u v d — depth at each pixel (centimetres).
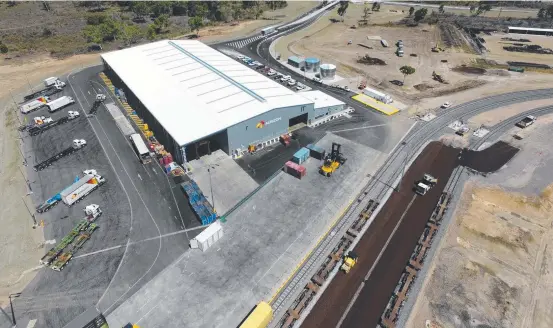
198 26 15850
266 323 4225
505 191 6359
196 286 4759
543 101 9556
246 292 4672
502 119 8762
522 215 5834
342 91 10381
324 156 7269
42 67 12450
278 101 7975
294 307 4491
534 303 4478
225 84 8794
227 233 5553
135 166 7175
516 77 11062
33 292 4734
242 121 7144
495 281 4738
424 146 7706
